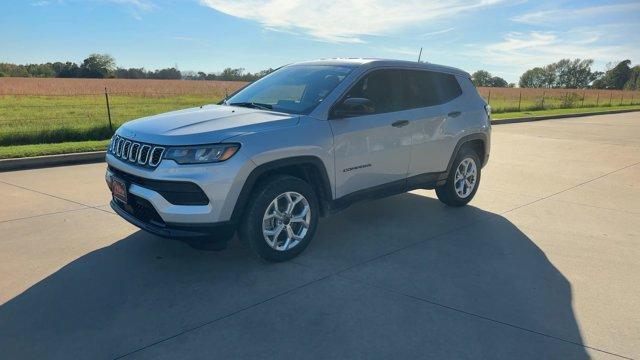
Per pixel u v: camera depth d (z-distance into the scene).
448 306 3.53
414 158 5.21
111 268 4.05
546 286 3.91
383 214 5.80
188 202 3.68
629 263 4.45
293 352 2.91
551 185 7.69
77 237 4.75
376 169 4.81
